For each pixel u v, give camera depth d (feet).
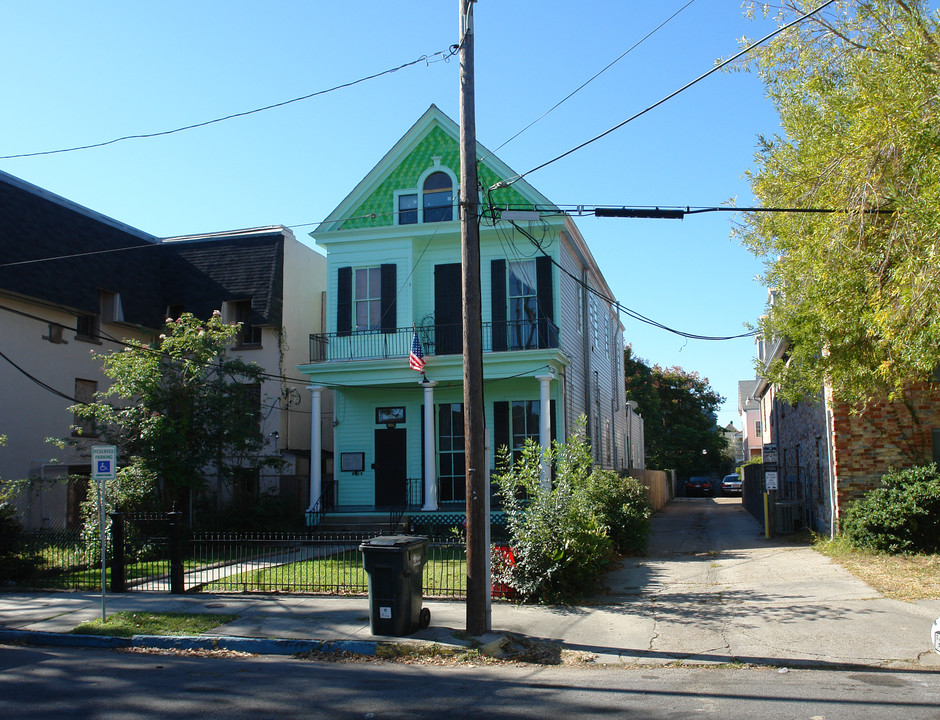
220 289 84.38
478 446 32.99
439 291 74.43
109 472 36.63
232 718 21.77
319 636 32.32
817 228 36.06
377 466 75.20
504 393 73.36
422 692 24.79
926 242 30.14
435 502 68.95
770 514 68.54
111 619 36.09
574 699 23.59
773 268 42.42
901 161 32.27
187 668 28.76
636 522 56.65
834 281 34.76
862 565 44.09
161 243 91.15
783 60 40.42
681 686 25.07
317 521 70.28
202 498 71.15
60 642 33.81
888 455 50.42
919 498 45.80
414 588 32.94
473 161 33.94
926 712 21.16
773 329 43.98
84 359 78.43
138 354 65.26
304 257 89.86
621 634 32.78
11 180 73.97
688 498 164.14
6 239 70.44
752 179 42.73
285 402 82.43
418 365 67.10
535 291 71.72
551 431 72.33
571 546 39.60
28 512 68.23
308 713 22.29
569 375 77.10
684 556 55.83
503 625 34.42
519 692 24.66
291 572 48.75
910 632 30.81
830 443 53.21
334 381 72.69
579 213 37.24
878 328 32.68
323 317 93.66
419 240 74.84
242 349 83.35
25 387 71.67
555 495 41.27
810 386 44.65
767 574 45.01
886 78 33.99
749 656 28.94
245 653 31.60
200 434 64.64
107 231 83.76
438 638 31.78
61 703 23.45
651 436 168.66
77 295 75.77
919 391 50.14
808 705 22.16
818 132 37.96
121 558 44.06
